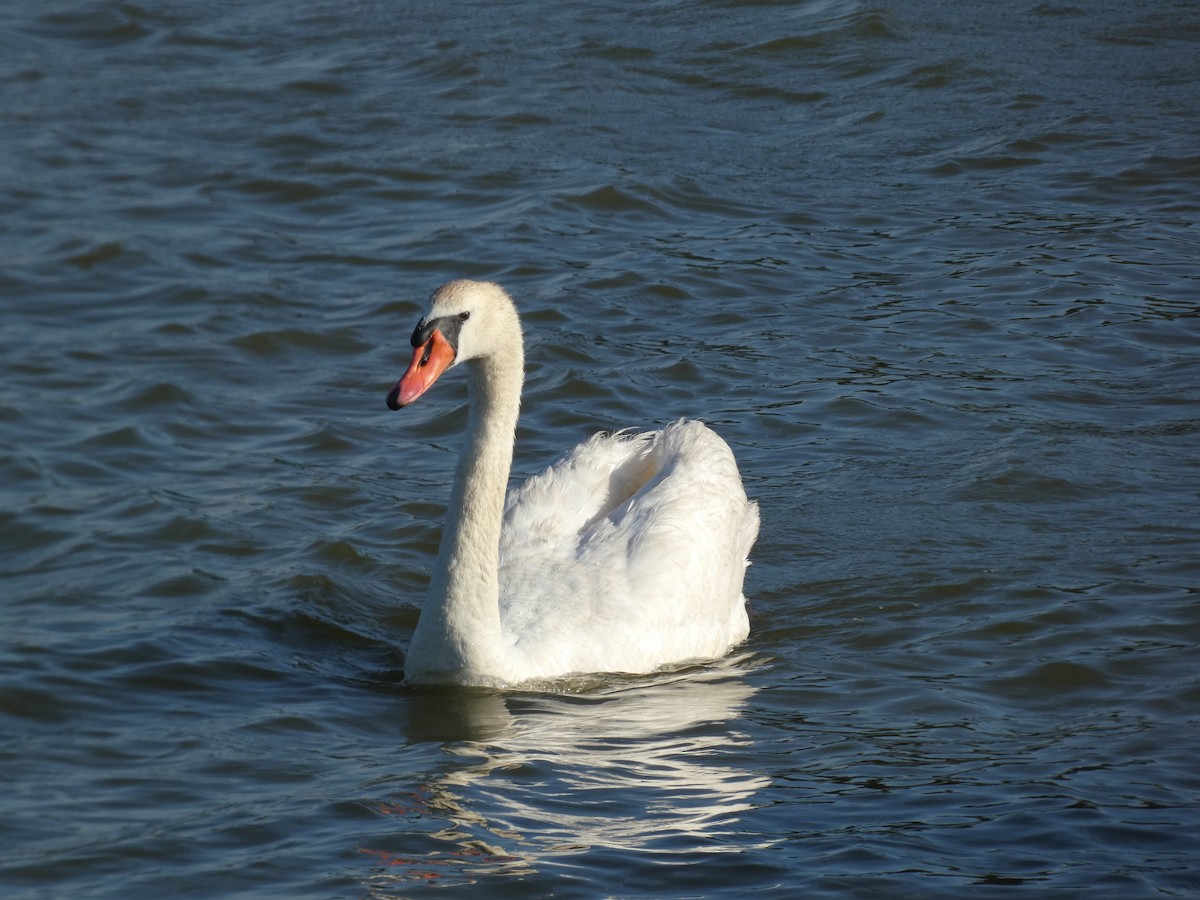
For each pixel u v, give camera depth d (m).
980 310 20.38
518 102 27.34
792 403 18.11
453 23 31.16
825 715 12.12
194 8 31.72
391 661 13.15
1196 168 24.81
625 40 30.31
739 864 9.84
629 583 13.11
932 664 12.94
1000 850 10.01
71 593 13.96
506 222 22.88
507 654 12.50
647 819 10.43
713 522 13.58
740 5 31.98
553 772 11.10
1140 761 11.19
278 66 28.97
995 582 14.28
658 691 12.59
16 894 9.43
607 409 17.97
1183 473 16.25
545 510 13.96
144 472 16.42
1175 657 12.79
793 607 14.12
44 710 11.90
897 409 17.88
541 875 9.70
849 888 9.53
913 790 10.83
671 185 24.16
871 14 30.86
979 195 24.16
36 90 27.69
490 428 12.36
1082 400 18.03
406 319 20.17
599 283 21.08
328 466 16.70
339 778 10.97
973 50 29.78
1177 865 9.78
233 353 19.22
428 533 15.34
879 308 20.55
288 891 9.48
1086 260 21.70
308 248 22.20
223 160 25.05
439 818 10.40
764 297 20.83
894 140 26.23
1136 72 28.92
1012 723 11.91
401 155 25.23
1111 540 14.96
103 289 20.86
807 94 28.19
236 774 11.00
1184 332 19.59
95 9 31.39
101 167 24.73
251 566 14.59
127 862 9.79
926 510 15.67
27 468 16.33
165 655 12.89
